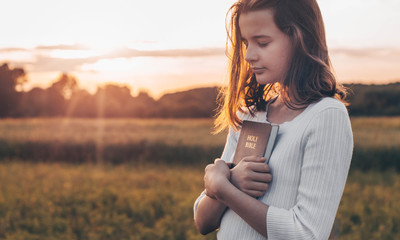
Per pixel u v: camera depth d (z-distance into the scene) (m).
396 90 31.88
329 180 1.20
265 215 1.23
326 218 1.19
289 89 1.32
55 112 41.06
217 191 1.33
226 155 1.63
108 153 17.50
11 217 6.19
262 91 1.54
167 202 6.96
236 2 1.42
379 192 8.07
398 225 5.57
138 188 9.21
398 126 19.98
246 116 1.59
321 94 1.29
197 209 1.52
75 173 11.95
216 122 1.72
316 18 1.29
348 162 1.24
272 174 1.32
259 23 1.27
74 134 20.12
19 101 44.31
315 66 1.29
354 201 7.12
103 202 7.18
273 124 1.41
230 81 1.56
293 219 1.21
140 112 36.06
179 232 5.36
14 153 18.28
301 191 1.23
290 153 1.29
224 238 1.40
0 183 9.73
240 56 1.51
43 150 18.27
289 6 1.25
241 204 1.27
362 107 31.77
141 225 5.80
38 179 10.59
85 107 36.94
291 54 1.28
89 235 5.38
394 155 13.87
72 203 7.19
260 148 1.37
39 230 5.69
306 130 1.26
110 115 35.84
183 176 10.96
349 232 5.30
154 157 16.89
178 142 16.97
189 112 35.31
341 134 1.22
